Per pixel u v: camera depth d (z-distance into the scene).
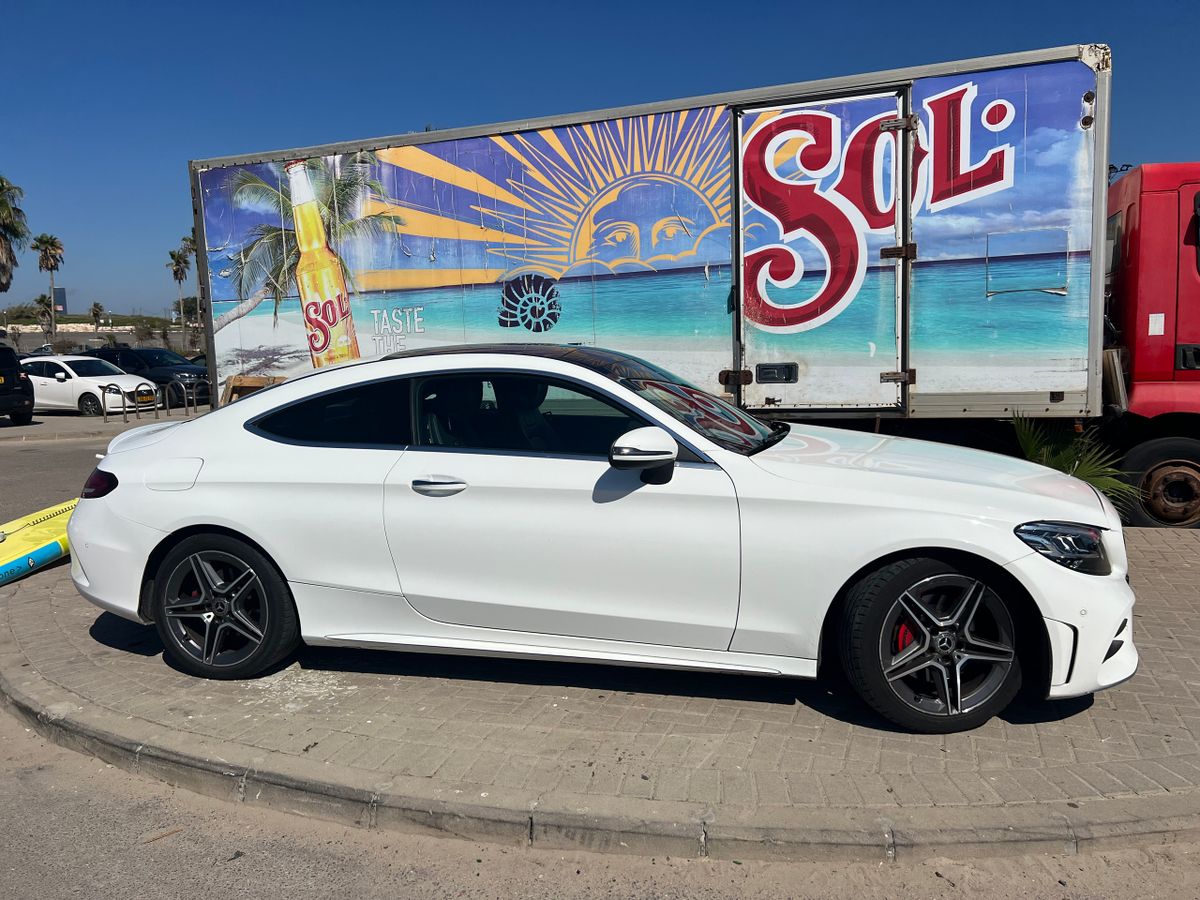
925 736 3.44
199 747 3.44
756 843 2.78
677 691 3.94
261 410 4.17
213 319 8.02
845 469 3.53
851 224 6.13
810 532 3.40
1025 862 2.73
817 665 3.49
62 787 3.37
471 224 7.12
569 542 3.63
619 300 6.76
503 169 6.98
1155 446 6.31
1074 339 5.79
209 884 2.76
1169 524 6.43
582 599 3.66
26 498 9.53
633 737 3.48
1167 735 3.38
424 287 7.32
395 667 4.32
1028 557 3.24
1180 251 5.94
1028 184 5.76
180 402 21.70
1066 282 5.76
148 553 4.11
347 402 4.06
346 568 3.92
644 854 2.85
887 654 3.40
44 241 64.50
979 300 5.94
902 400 6.16
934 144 5.91
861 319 6.19
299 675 4.23
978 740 3.39
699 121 6.40
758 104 6.24
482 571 3.75
